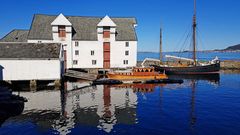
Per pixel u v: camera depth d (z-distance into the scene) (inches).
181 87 1907.0
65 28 2669.8
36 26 2755.9
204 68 2834.6
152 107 1258.0
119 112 1163.9
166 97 1512.1
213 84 2071.9
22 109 1212.5
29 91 1711.4
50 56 1903.3
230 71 3324.3
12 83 1921.8
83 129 925.2
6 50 1905.8
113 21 2984.7
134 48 2817.4
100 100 1428.4
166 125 965.8
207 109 1210.6
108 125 970.1
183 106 1275.8
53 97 1510.8
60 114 1131.3
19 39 2797.7
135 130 912.3
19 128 940.0
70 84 2028.8
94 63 2768.2
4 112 1116.5
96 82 2048.5
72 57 2711.6
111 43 2775.6
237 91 1727.4
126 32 2869.1
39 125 971.9
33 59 1873.8
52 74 1909.4
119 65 2805.1
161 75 2314.2
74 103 1350.9
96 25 2915.8
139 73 2268.7
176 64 3122.5
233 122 998.4
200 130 909.2
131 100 1428.4
